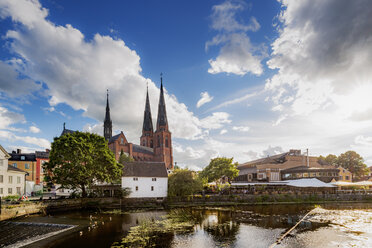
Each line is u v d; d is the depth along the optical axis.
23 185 56.56
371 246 20.12
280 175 79.56
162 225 28.84
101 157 48.16
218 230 25.94
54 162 44.88
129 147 129.62
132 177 55.53
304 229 26.11
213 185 60.59
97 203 47.66
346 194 57.00
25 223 30.17
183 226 28.09
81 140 46.72
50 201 41.81
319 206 46.84
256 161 96.31
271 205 49.22
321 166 86.00
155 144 154.62
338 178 72.25
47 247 20.61
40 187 73.62
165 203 50.19
